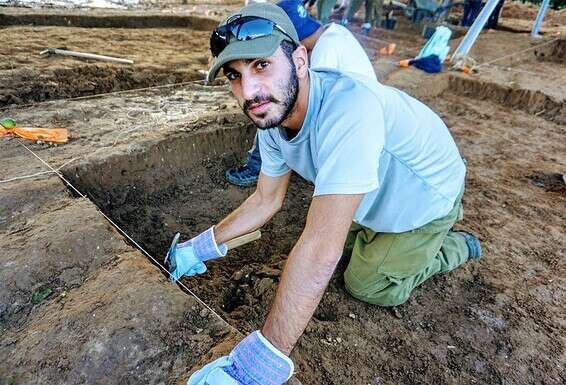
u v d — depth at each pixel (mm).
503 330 1824
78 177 2209
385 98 1306
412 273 1783
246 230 1624
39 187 1965
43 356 1284
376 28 7102
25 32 4941
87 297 1461
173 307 1420
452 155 1591
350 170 1064
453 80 4680
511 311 1918
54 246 1634
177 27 6445
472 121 3977
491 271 2141
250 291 1913
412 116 1391
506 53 5629
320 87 1170
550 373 1656
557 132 3838
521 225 2521
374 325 1810
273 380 1026
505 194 2828
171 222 2385
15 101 3158
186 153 2705
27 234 1704
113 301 1428
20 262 1565
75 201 1928
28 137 2436
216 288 1944
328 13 5137
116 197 2381
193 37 5863
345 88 1164
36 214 1830
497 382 1617
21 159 2219
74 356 1278
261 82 1046
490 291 2020
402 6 7570
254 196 1625
